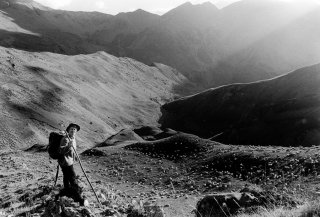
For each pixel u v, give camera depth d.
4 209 13.50
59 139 9.96
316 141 132.75
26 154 76.19
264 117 160.38
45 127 185.75
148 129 178.25
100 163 67.38
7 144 160.00
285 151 52.69
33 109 199.25
